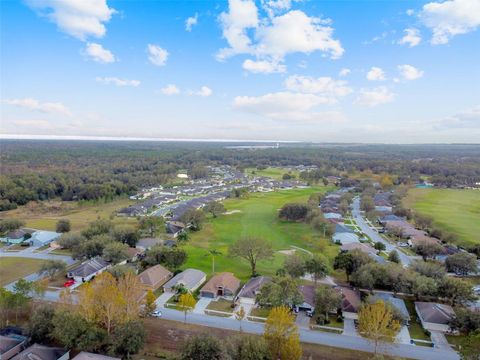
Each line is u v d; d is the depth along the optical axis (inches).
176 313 2536.9
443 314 2404.0
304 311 2591.0
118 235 4015.8
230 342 1892.2
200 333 2149.4
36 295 2598.4
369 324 2039.9
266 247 3329.2
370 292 2923.2
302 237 4658.0
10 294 2284.7
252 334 2261.3
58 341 2091.5
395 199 6830.7
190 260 3695.9
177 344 2139.5
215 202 6092.5
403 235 4662.9
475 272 3312.0
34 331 2076.8
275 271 3422.7
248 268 3506.4
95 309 2086.6
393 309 2370.8
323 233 4741.6
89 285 2197.3
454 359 2070.6
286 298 2501.2
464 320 2271.2
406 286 2805.1
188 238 4387.3
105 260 3481.8
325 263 3065.9
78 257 3567.9
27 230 4635.8
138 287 2431.1
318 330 2347.4
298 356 1843.0
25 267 3457.2
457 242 4355.3
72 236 4008.4
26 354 1829.5
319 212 5339.6
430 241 4008.4
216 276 3019.2
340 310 2534.5
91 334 1931.6
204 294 2822.3
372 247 4200.3
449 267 3376.0
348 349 2139.5
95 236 3850.9
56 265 3117.6
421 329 2394.2
